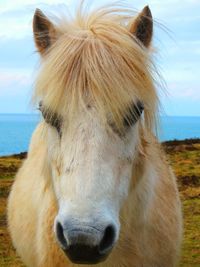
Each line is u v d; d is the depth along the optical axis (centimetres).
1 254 279
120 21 126
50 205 133
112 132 107
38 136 163
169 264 144
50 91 108
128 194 122
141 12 122
